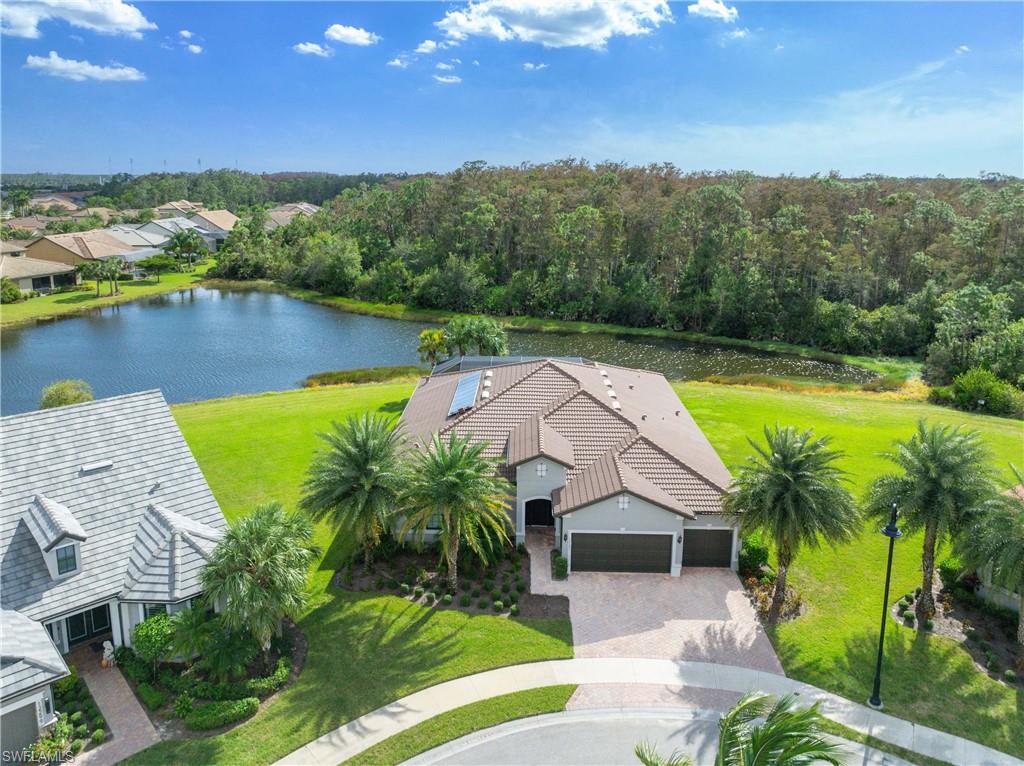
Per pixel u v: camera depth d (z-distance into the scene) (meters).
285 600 22.19
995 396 55.34
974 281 85.12
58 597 22.81
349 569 29.62
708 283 96.25
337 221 148.00
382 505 26.89
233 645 22.73
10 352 76.06
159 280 125.56
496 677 23.41
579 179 142.62
